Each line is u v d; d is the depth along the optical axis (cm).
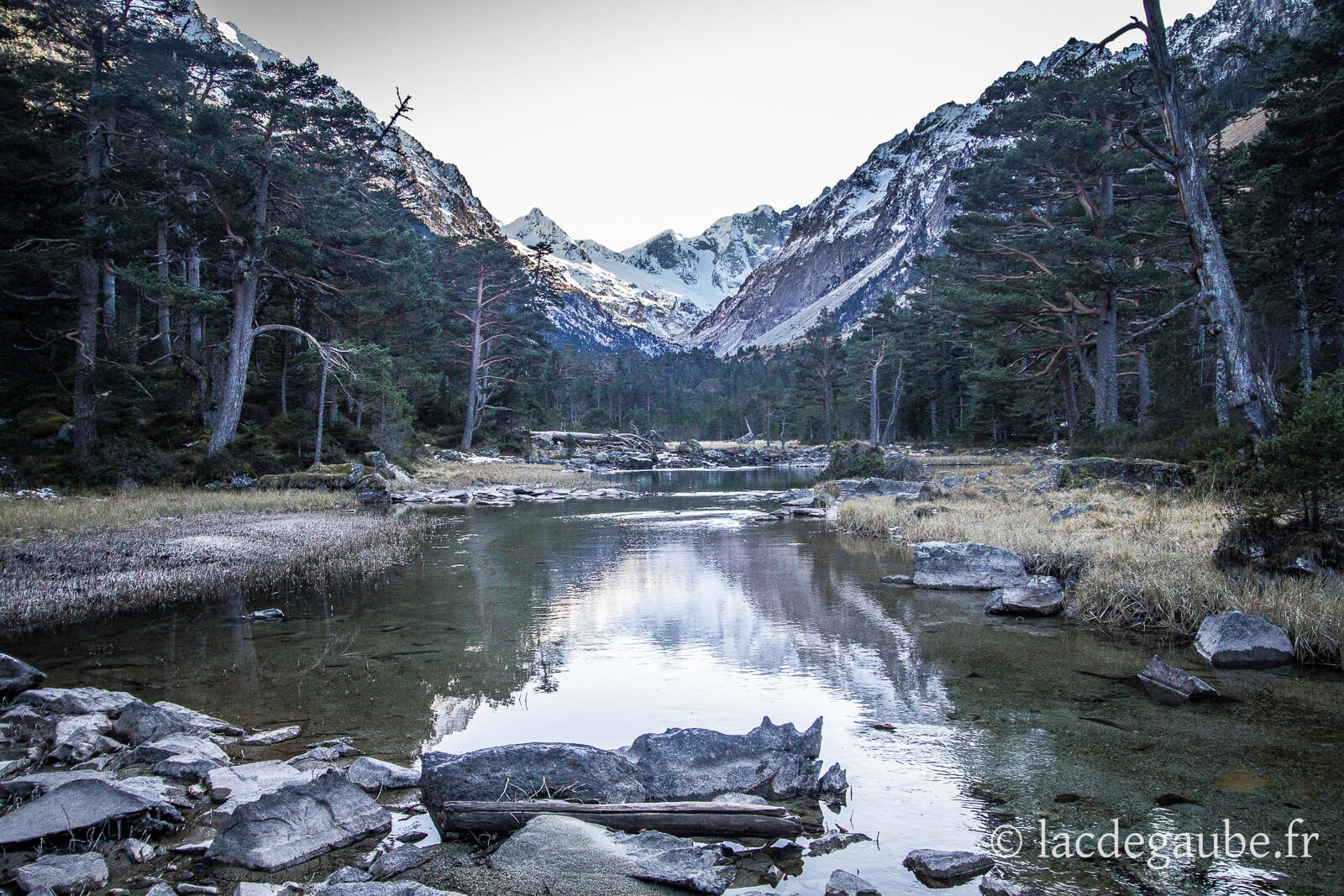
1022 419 6278
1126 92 3191
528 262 6731
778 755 580
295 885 432
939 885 420
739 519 2620
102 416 2934
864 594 1289
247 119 3497
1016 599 1127
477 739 661
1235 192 3409
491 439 6250
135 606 1212
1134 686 776
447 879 434
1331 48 2231
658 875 426
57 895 419
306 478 3162
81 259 2708
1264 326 3475
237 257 3306
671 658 916
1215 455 1806
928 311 6919
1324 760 579
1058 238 3136
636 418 12169
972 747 624
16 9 2950
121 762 596
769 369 17925
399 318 4784
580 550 1872
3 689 766
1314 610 879
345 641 1008
